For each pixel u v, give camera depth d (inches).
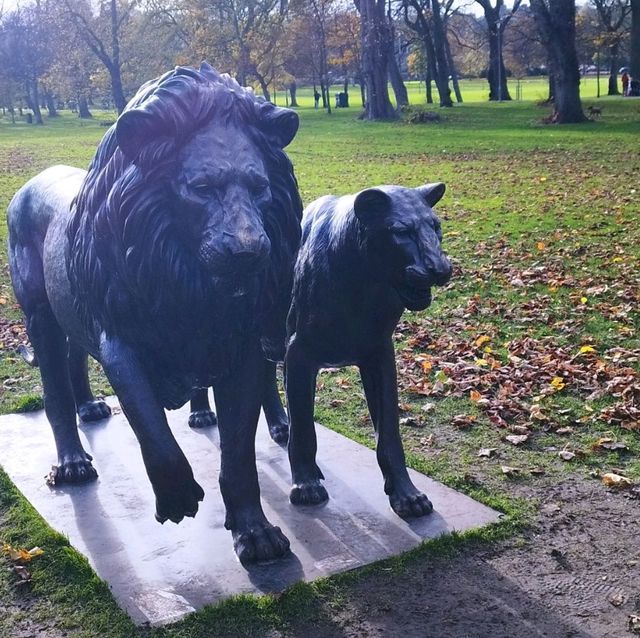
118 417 229.0
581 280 373.1
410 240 141.3
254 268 123.1
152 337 138.5
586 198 588.4
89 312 145.6
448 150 981.8
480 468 201.0
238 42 1902.1
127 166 129.0
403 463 175.0
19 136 1653.5
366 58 1621.6
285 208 133.6
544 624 139.2
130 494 183.9
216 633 136.9
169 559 157.2
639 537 167.3
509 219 533.3
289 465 198.1
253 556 153.6
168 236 126.7
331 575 151.0
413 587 149.6
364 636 136.6
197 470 196.1
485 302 350.6
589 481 193.2
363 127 1449.3
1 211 659.4
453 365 271.6
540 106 1742.1
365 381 175.2
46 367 190.7
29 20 2369.6
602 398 241.1
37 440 216.1
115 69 1836.9
